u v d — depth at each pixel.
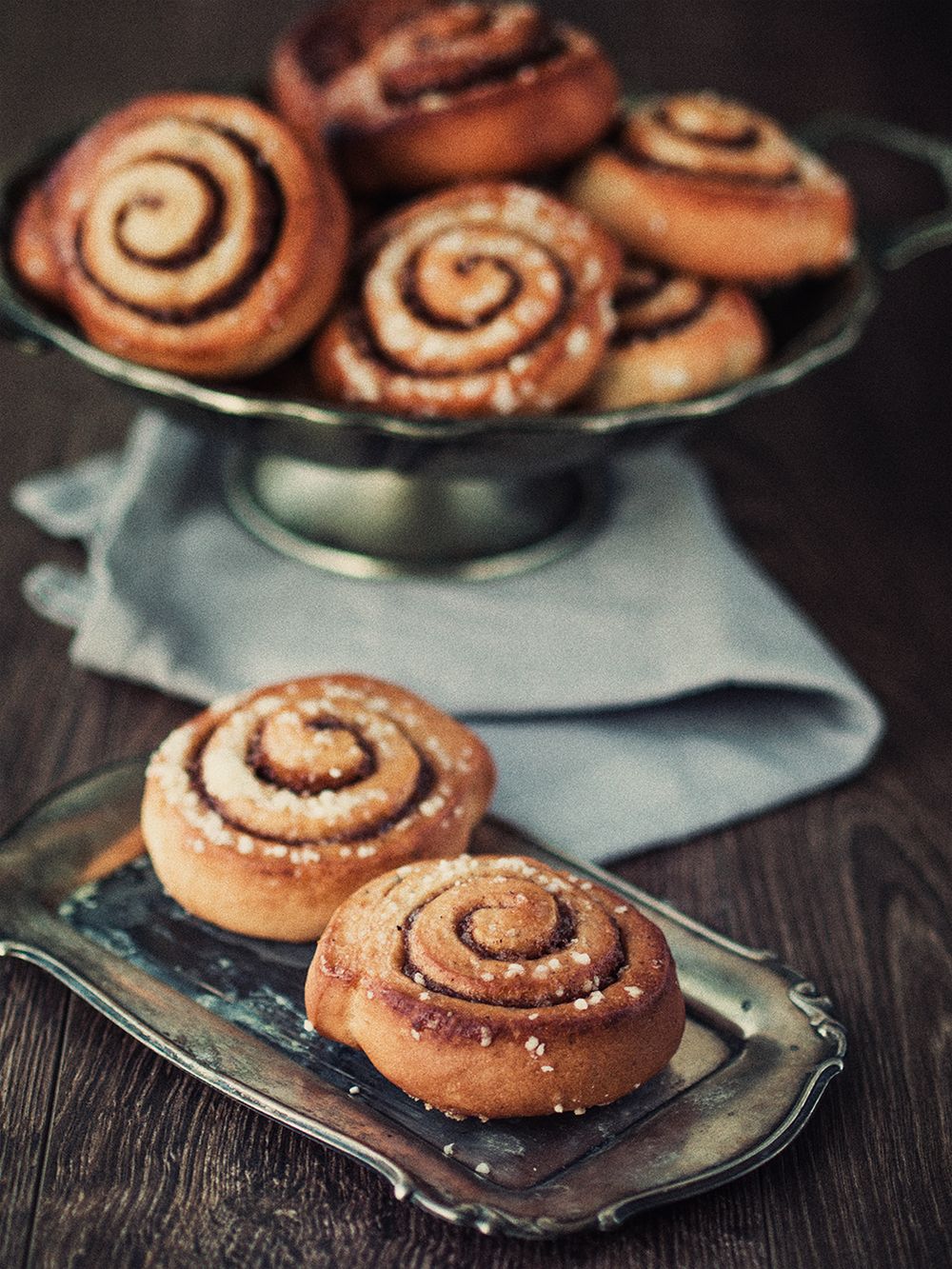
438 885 0.60
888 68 1.23
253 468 0.82
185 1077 0.60
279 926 0.62
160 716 0.73
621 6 1.32
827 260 0.79
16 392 0.90
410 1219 0.58
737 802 0.71
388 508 0.78
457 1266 0.57
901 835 0.70
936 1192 0.59
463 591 0.78
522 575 0.79
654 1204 0.56
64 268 0.74
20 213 0.77
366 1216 0.58
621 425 0.70
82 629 0.74
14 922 0.62
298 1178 0.58
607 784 0.71
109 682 0.74
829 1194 0.59
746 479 0.88
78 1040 0.61
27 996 0.62
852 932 0.67
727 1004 0.61
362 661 0.75
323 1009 0.59
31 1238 0.57
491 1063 0.57
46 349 0.75
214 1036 0.60
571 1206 0.56
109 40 1.20
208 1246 0.57
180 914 0.63
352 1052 0.60
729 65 1.21
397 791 0.63
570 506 0.82
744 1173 0.57
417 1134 0.58
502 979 0.58
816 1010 0.61
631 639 0.76
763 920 0.67
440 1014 0.57
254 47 1.20
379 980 0.58
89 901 0.63
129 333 0.72
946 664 0.78
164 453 0.82
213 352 0.71
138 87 1.14
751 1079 0.59
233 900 0.62
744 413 0.93
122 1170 0.58
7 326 0.74
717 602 0.76
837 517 0.86
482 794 0.65
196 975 0.61
